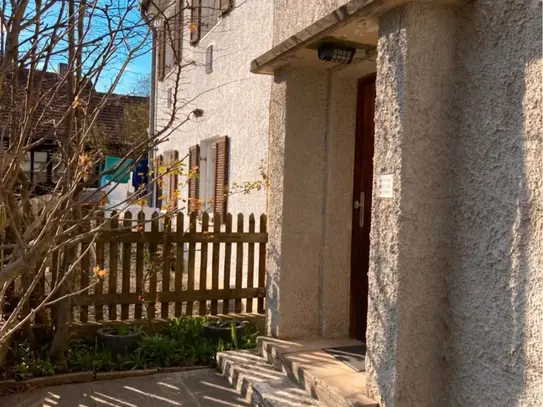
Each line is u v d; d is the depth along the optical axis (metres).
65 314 4.67
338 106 4.51
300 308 4.48
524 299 2.41
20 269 2.58
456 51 2.89
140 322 5.48
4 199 2.67
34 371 4.47
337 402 3.25
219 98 9.12
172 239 5.67
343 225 4.55
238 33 8.40
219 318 5.76
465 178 2.79
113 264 5.46
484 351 2.64
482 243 2.67
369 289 3.15
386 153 3.00
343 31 3.50
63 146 3.26
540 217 2.34
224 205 8.59
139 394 4.18
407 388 2.89
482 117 2.69
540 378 2.31
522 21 2.46
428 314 2.92
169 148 12.19
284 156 4.38
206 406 3.93
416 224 2.88
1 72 2.36
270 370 4.14
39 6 2.53
